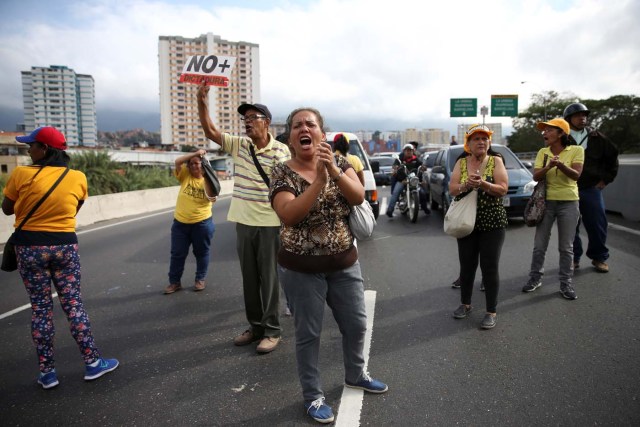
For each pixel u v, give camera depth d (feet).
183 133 437.58
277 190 8.21
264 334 12.32
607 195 32.19
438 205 37.78
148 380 10.68
